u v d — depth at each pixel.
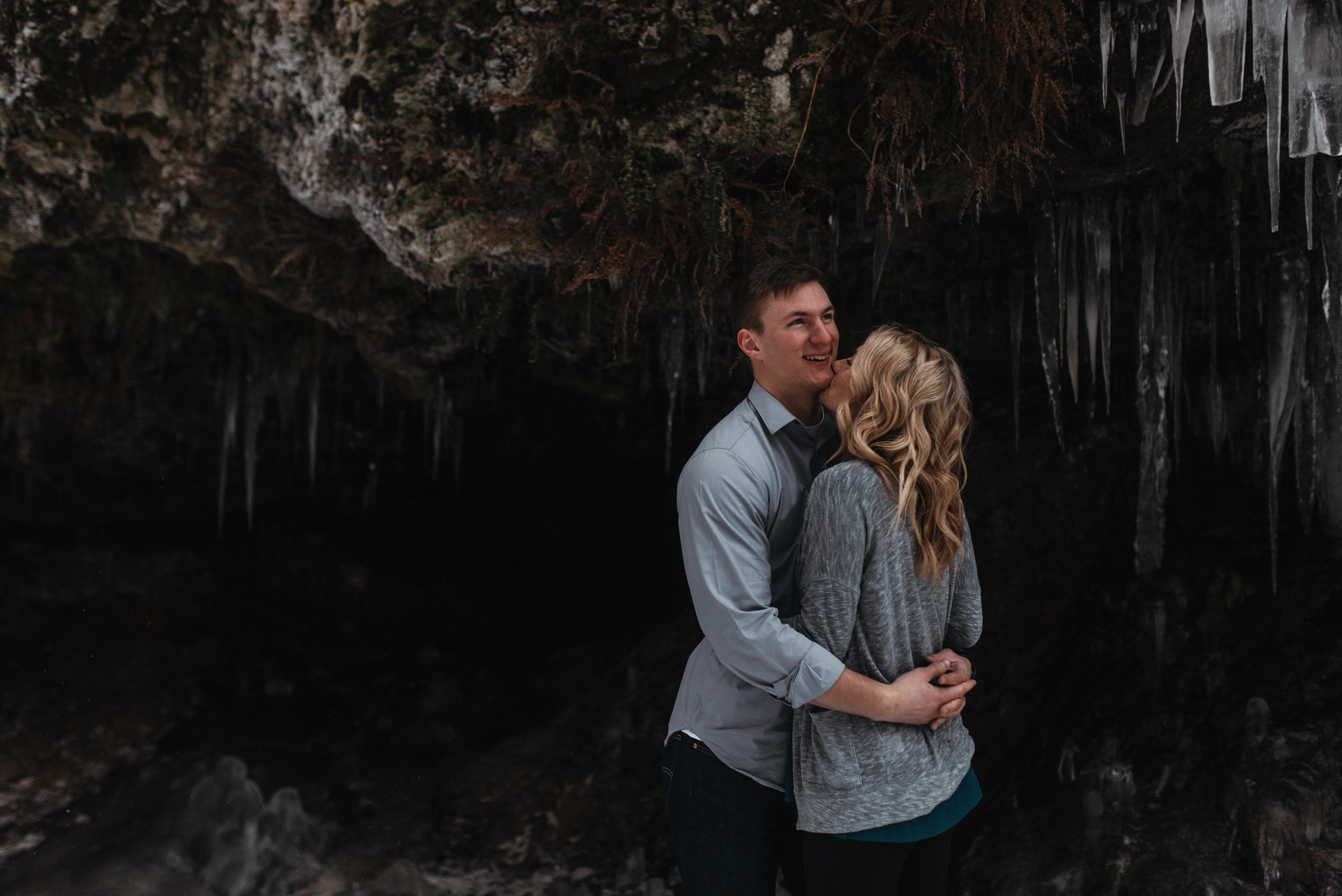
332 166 2.93
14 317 4.49
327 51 2.67
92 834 4.05
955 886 2.91
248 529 6.50
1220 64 2.09
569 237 2.85
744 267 2.80
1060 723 3.27
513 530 6.39
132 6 2.78
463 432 5.46
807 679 1.62
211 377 5.05
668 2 2.39
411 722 4.98
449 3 2.49
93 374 5.04
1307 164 2.13
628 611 6.07
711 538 1.76
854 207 2.83
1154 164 2.70
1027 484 3.95
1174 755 2.92
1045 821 2.94
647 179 2.60
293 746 4.80
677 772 1.95
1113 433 3.86
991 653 3.64
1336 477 3.06
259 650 5.82
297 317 4.66
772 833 1.89
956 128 2.43
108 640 5.71
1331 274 2.65
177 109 3.03
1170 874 2.58
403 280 3.72
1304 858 2.46
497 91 2.60
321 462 6.19
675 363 3.43
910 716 1.65
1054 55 2.29
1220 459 3.57
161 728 5.07
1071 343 2.99
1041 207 2.97
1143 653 3.28
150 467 6.09
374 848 3.77
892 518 1.65
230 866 3.71
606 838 3.60
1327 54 2.04
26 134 3.15
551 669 5.38
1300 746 2.68
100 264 4.20
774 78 2.44
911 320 3.65
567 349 3.97
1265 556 3.24
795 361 1.90
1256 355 3.40
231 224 3.54
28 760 4.69
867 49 2.36
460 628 6.12
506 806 3.88
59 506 6.24
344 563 6.36
